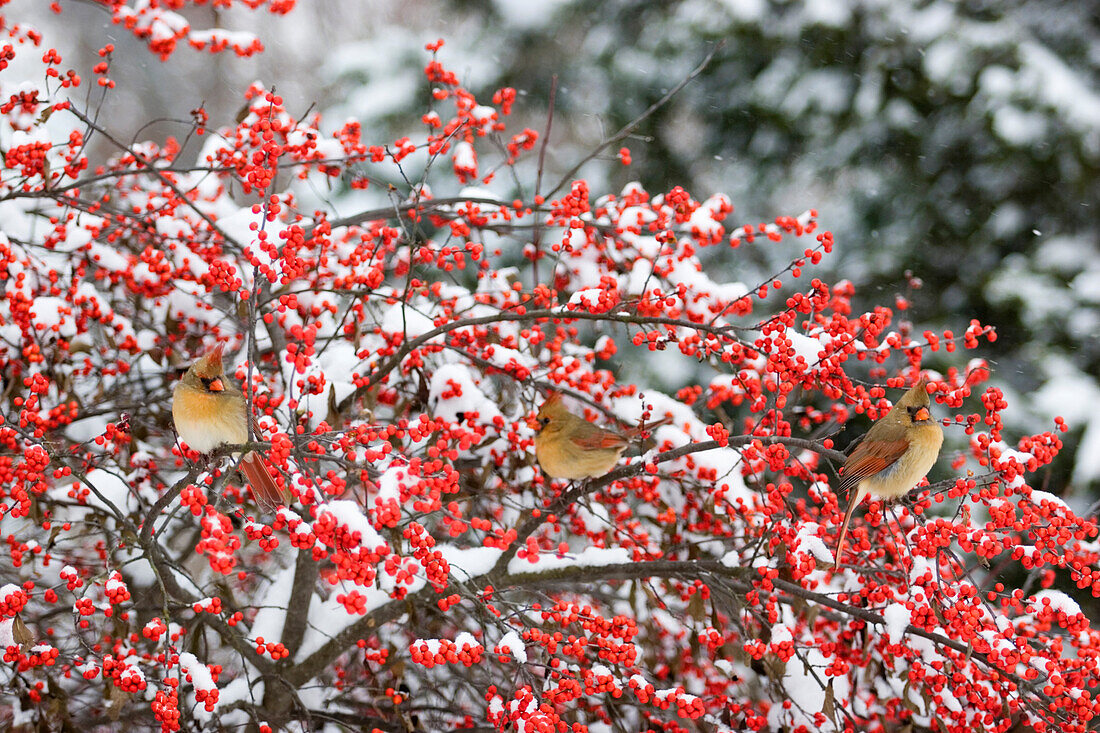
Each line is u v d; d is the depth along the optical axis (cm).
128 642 595
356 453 504
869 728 670
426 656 486
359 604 454
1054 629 712
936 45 1126
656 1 1266
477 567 628
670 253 656
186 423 489
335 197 1209
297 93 1828
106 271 651
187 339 707
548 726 440
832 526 596
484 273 696
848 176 1201
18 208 704
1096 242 1133
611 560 615
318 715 645
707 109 1218
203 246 691
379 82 1258
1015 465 489
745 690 660
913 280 708
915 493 558
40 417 528
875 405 562
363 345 720
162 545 636
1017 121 1084
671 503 667
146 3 646
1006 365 1115
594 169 1258
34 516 551
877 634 593
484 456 661
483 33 1291
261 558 836
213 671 538
